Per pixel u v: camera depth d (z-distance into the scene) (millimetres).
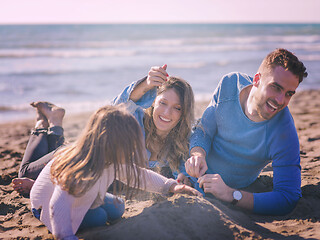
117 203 2344
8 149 4922
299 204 2605
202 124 2818
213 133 2820
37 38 41594
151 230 1963
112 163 1926
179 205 2189
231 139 2678
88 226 2270
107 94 11688
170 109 2754
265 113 2318
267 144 2525
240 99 2598
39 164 2850
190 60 22953
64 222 1854
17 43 35062
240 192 2418
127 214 2510
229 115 2637
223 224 2084
